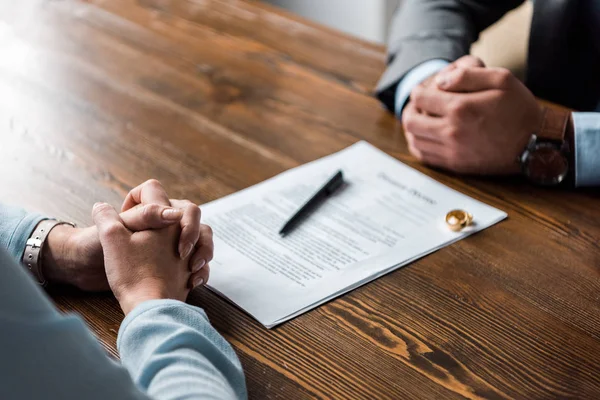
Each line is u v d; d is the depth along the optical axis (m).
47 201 1.12
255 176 1.19
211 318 0.92
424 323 0.91
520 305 0.94
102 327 0.91
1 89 1.41
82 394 0.57
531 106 1.21
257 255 1.01
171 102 1.39
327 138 1.29
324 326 0.90
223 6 1.73
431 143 1.21
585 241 1.06
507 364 0.85
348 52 1.55
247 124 1.33
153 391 0.71
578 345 0.88
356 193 1.15
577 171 1.16
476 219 1.09
